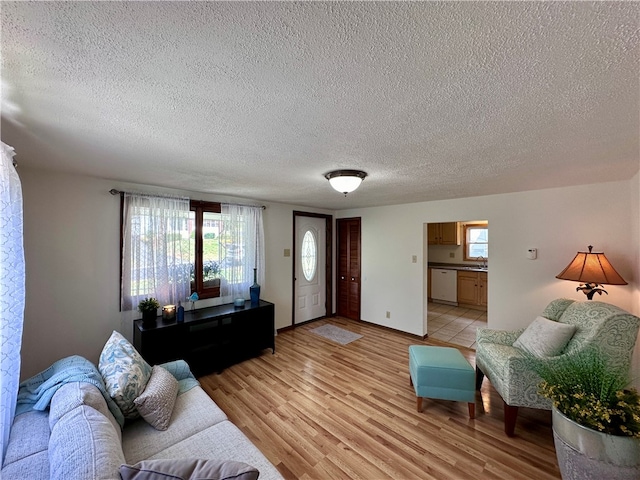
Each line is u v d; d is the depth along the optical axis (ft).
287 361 10.97
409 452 6.14
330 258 17.28
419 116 4.29
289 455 6.04
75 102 3.88
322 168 7.36
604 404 4.45
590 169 7.36
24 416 4.60
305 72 3.17
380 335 14.01
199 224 11.16
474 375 7.29
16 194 4.96
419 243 13.62
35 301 7.95
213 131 4.92
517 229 10.66
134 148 5.83
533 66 3.02
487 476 5.50
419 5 2.24
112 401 4.91
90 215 8.76
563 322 7.45
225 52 2.83
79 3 2.20
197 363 9.77
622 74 3.14
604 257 8.07
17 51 2.74
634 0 2.14
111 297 9.17
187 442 4.77
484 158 6.43
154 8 2.27
